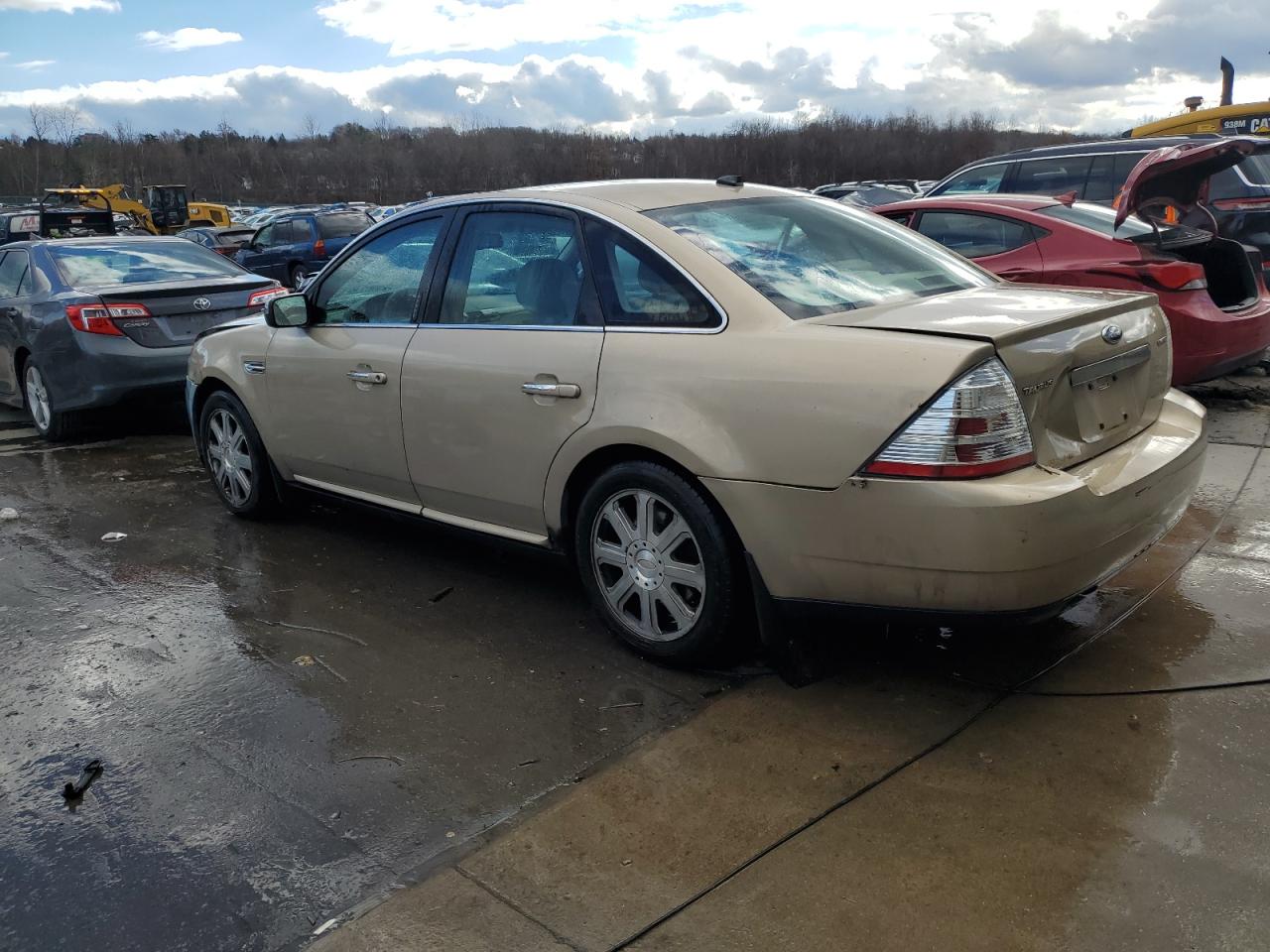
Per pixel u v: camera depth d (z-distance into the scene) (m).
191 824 2.79
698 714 3.19
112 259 8.00
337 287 4.59
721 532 3.16
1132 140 8.52
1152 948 2.14
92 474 6.64
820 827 2.60
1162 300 5.93
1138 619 3.61
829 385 2.86
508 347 3.70
